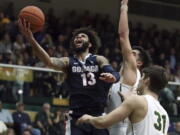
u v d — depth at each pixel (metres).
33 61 15.56
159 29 23.80
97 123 4.75
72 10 21.48
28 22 5.59
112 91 5.93
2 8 19.95
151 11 23.73
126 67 5.83
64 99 11.40
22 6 20.58
